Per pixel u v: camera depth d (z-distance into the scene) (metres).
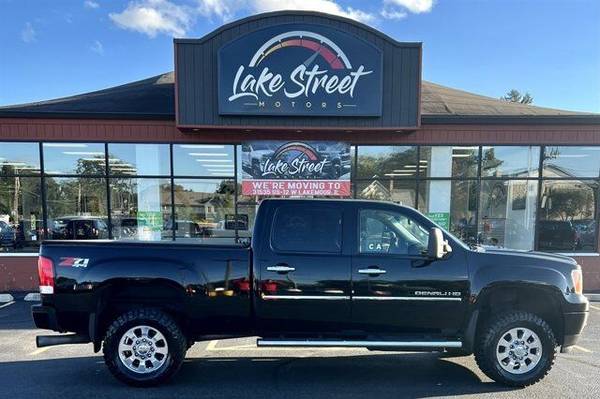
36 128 9.53
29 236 9.86
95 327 4.36
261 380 4.55
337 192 9.88
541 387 4.36
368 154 10.12
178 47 9.17
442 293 4.38
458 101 12.00
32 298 8.84
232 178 10.05
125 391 4.24
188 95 9.22
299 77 9.12
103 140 9.70
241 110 9.12
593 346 5.79
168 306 4.52
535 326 4.33
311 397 4.11
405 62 9.32
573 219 10.25
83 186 9.92
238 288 4.44
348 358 5.29
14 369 4.88
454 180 10.22
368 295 4.38
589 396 4.14
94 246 4.45
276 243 4.47
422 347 4.35
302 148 9.83
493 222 10.28
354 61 9.12
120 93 12.17
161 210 10.07
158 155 9.98
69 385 4.39
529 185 10.27
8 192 9.75
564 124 9.97
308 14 9.14
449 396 4.14
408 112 9.36
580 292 4.51
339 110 9.18
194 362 5.14
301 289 4.39
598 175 10.12
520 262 4.46
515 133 9.98
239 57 9.05
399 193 10.21
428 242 4.29
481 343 4.40
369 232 4.53
